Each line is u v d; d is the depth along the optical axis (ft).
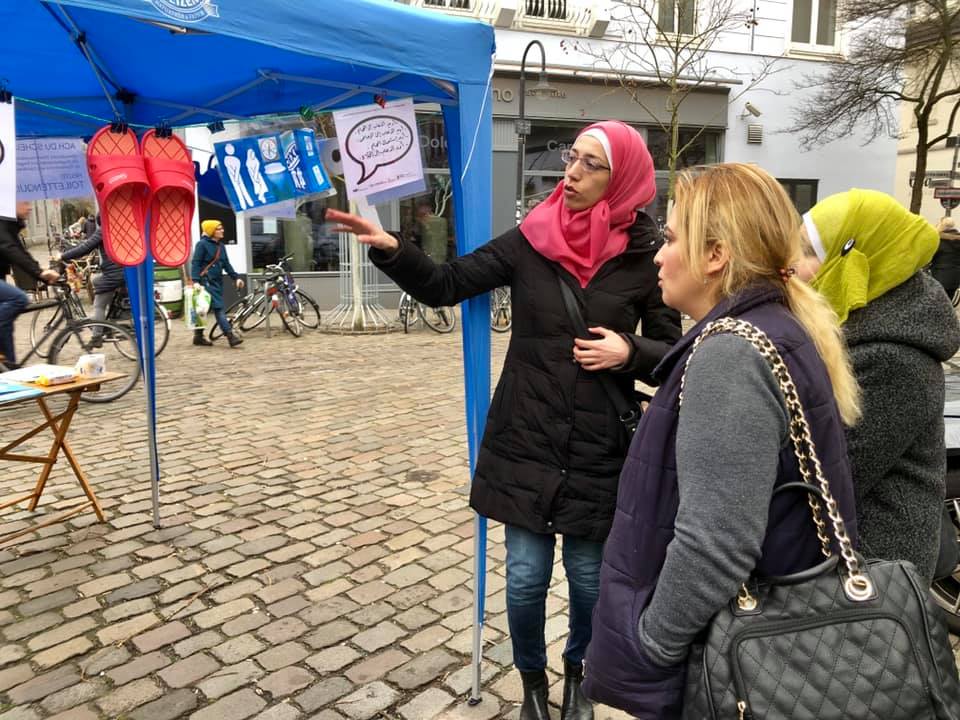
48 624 9.63
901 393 5.12
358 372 26.32
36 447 17.22
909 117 65.16
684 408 3.92
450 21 7.23
